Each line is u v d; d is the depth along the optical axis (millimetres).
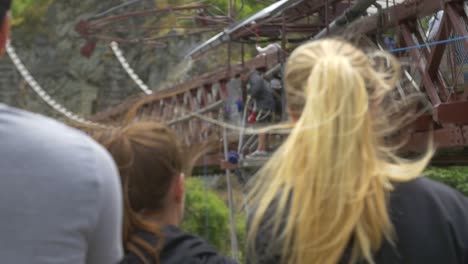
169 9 18781
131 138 2467
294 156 1890
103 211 1606
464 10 7617
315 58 2000
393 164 1945
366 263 1826
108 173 1621
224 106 12797
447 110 7570
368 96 1957
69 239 1548
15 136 1562
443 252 1823
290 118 2078
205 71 28812
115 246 1663
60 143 1580
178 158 2514
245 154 11031
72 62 46812
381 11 9172
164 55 38750
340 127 1858
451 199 1893
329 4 11836
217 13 27469
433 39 8664
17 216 1524
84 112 45156
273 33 13148
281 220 1883
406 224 1841
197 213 21609
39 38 48156
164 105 19016
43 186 1543
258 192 1980
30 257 1517
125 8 42406
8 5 1686
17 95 48312
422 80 8406
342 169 1832
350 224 1814
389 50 8906
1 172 1534
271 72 10875
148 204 2451
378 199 1837
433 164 9836
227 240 21953
